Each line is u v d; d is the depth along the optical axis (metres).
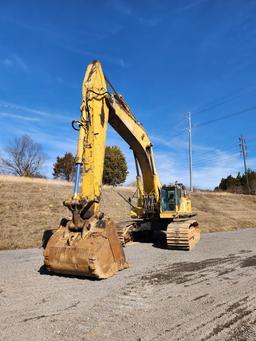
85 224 8.36
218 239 18.75
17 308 6.23
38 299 6.77
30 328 5.30
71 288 7.56
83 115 9.36
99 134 9.66
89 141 9.31
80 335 5.05
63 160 60.28
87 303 6.54
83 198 8.55
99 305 6.43
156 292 7.38
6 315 5.86
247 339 4.98
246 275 9.28
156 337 5.01
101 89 10.02
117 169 49.00
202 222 28.86
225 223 30.64
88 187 9.00
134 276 8.83
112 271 8.75
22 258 11.57
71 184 31.67
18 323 5.50
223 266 10.55
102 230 8.50
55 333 5.12
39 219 20.73
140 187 15.05
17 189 26.03
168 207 14.83
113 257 8.88
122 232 14.53
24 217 20.55
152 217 15.41
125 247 14.38
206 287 7.89
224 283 8.33
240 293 7.43
